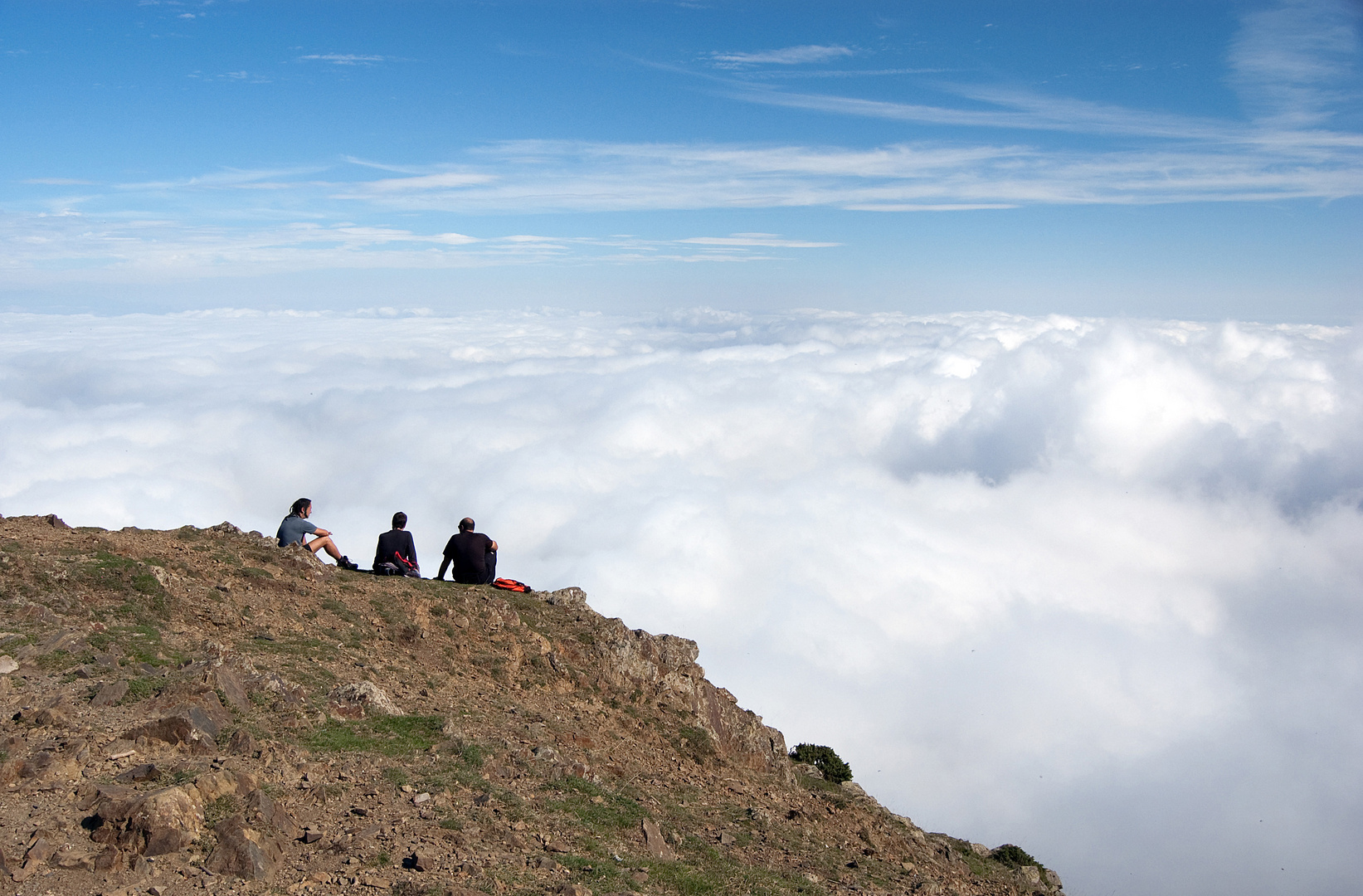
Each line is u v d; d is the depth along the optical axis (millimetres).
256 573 14078
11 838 6445
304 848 7223
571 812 9664
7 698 8820
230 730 8961
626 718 14828
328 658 12195
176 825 6727
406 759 9641
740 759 16031
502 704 13078
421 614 15000
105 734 8273
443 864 7344
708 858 9875
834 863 11344
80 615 11047
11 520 14125
